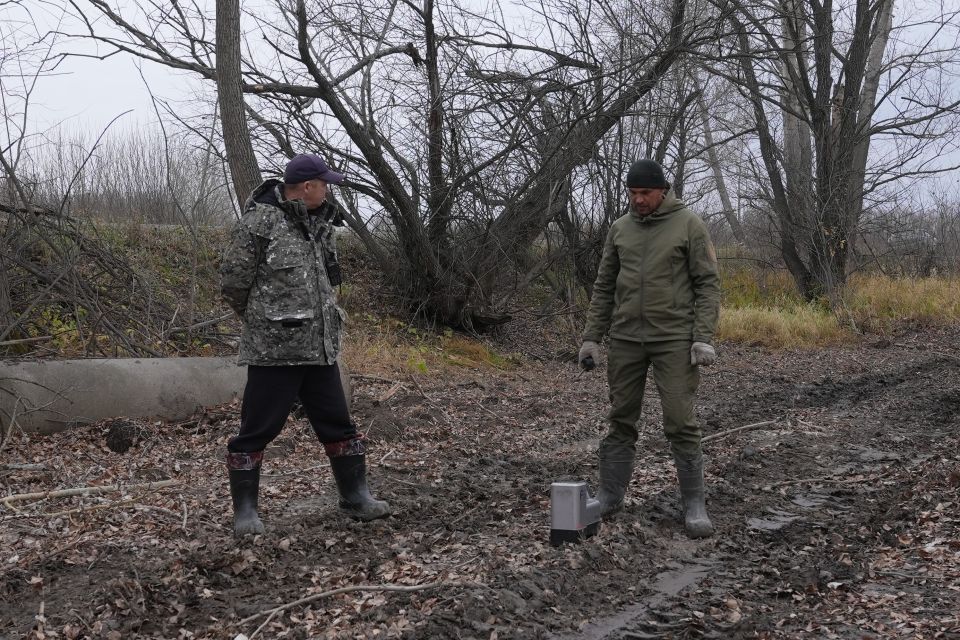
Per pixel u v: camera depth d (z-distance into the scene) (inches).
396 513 216.2
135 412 295.3
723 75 631.2
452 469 273.9
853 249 893.2
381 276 646.5
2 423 271.1
